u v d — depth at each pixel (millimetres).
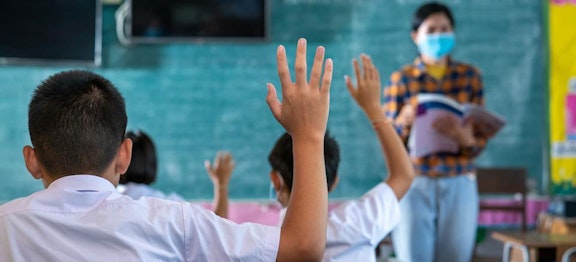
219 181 2689
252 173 5496
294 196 1108
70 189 1148
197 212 1143
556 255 3365
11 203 1156
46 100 1173
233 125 5496
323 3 5555
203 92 5480
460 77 3785
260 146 5516
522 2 5656
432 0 5605
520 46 5656
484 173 4992
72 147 1158
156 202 1153
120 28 5402
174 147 5449
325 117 1134
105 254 1105
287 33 5543
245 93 5508
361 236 1775
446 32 3816
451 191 3594
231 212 5395
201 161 5465
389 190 1851
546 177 5645
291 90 1124
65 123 1155
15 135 5316
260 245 1094
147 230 1112
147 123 5426
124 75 5414
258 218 5414
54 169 1174
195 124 5469
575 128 5664
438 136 3576
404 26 5582
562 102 5664
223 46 5504
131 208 1132
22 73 5332
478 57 5637
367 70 1915
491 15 5645
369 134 5543
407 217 3609
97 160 1173
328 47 5543
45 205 1137
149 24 5395
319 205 1098
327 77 1130
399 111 3750
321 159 1125
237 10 5469
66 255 1103
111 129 1183
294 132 1131
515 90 5648
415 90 3734
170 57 5457
